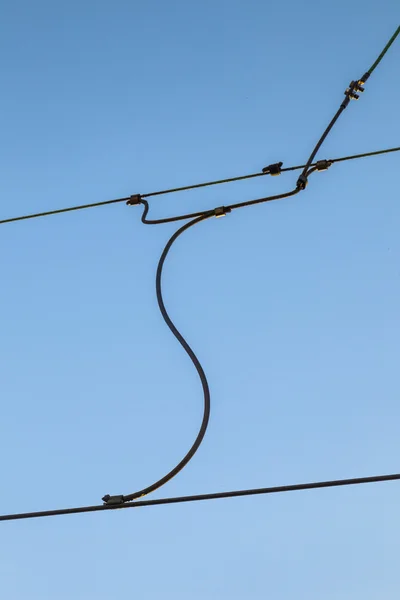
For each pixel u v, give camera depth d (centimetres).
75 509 305
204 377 348
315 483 288
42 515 308
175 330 371
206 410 335
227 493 292
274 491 289
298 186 417
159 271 405
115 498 305
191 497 295
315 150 432
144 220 446
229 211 421
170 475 312
